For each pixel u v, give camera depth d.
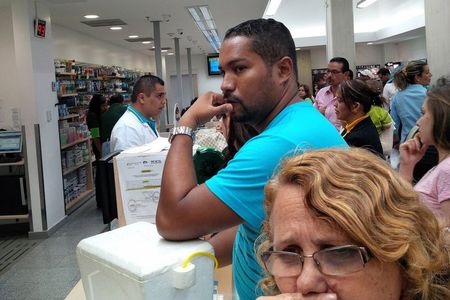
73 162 6.16
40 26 4.70
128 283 0.78
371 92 2.57
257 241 0.79
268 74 0.95
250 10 7.02
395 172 0.60
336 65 3.88
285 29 1.00
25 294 3.32
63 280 3.55
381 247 0.53
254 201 0.84
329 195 0.55
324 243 0.55
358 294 0.54
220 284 1.57
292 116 0.93
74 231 4.95
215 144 2.01
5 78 5.32
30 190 4.69
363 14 12.93
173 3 6.08
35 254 4.22
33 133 4.64
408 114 3.57
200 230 0.85
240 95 0.95
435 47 3.46
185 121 0.96
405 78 3.66
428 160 2.09
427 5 3.55
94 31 8.41
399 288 0.56
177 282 0.77
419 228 0.56
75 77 7.40
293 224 0.57
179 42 11.31
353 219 0.53
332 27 5.96
